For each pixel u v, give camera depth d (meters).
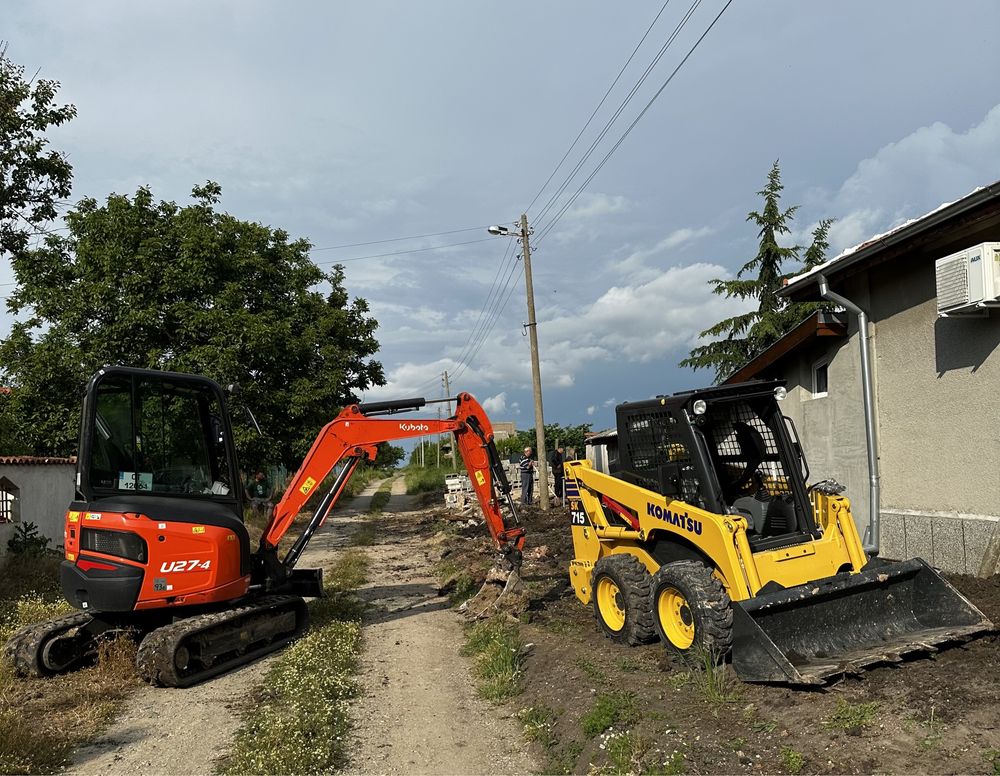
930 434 8.59
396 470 92.88
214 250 18.97
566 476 8.73
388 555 16.58
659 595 6.46
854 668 5.24
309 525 9.52
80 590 7.25
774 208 22.44
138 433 7.88
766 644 5.34
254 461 19.75
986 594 7.01
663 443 7.20
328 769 5.16
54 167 12.72
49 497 15.17
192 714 6.37
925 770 4.02
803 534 6.50
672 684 5.77
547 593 10.05
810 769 4.27
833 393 10.32
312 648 7.72
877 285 9.42
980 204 7.18
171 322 18.59
